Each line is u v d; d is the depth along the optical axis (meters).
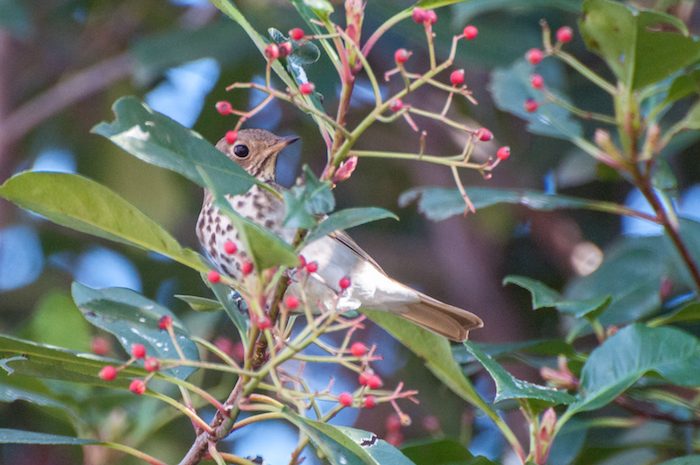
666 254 11.31
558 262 15.73
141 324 8.34
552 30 15.20
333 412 7.70
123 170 16.17
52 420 13.96
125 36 17.69
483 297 16.06
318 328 6.98
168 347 8.34
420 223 16.98
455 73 7.07
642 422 10.79
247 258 7.16
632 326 8.84
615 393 8.52
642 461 11.38
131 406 11.61
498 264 16.33
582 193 16.02
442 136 16.66
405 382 15.17
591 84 15.04
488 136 7.08
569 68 15.20
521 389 8.09
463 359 10.10
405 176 16.81
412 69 16.72
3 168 16.03
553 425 8.56
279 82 16.03
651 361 8.67
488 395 14.97
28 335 11.38
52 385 11.27
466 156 7.14
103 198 7.29
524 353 11.00
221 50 14.37
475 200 10.35
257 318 6.89
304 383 7.83
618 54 9.41
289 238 10.98
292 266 6.90
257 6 14.71
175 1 17.53
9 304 16.17
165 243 7.37
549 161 15.68
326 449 7.19
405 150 16.70
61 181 7.20
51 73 17.64
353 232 16.75
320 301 8.58
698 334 12.28
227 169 7.00
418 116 16.67
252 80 16.20
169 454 13.16
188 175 6.77
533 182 15.80
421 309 11.45
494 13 15.09
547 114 11.08
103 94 17.25
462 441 11.94
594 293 11.27
